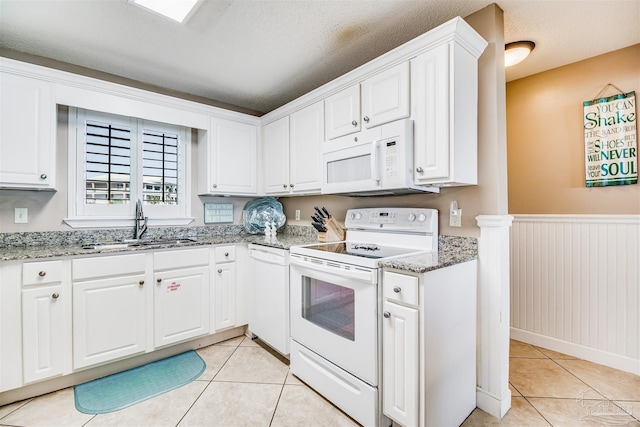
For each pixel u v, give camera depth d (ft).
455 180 4.93
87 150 7.72
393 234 6.70
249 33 6.37
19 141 6.16
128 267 6.69
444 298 4.75
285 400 5.82
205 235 9.62
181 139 9.26
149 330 6.98
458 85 5.01
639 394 5.97
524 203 8.41
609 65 7.09
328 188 6.90
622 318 6.82
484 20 5.62
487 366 5.53
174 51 7.05
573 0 5.34
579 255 7.39
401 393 4.57
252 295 8.38
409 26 6.20
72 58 7.29
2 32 6.21
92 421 5.22
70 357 6.03
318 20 5.98
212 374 6.71
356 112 6.50
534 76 8.24
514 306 8.46
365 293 5.01
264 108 10.87
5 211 6.73
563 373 6.72
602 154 7.14
